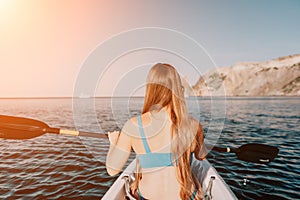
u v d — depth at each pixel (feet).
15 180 12.59
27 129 5.82
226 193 5.24
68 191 10.96
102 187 11.25
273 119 37.01
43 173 13.46
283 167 14.26
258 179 12.25
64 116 36.81
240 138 22.97
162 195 4.11
